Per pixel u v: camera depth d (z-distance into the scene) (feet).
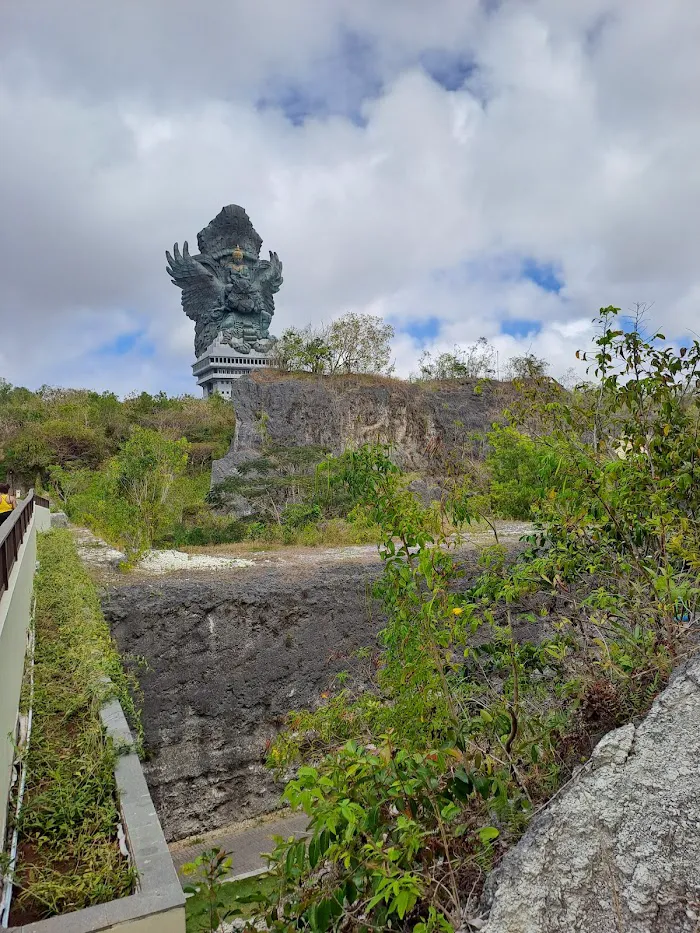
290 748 13.70
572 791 8.54
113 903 10.53
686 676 8.74
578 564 14.15
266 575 39.22
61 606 26.73
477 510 15.67
